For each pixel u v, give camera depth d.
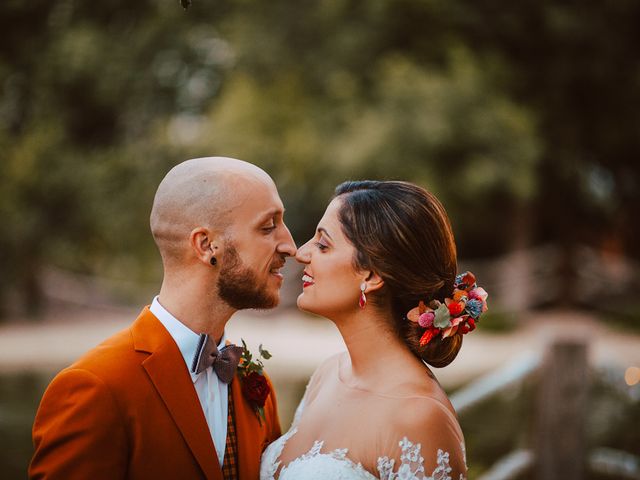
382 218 1.97
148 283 15.02
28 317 13.65
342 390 2.05
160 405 1.88
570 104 14.27
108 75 13.41
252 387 2.10
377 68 12.59
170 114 14.39
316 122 12.31
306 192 13.64
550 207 15.95
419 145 11.70
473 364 8.99
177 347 1.94
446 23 12.90
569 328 12.91
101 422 1.80
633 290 15.55
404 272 1.96
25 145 13.01
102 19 14.12
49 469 1.78
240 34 12.86
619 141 14.66
